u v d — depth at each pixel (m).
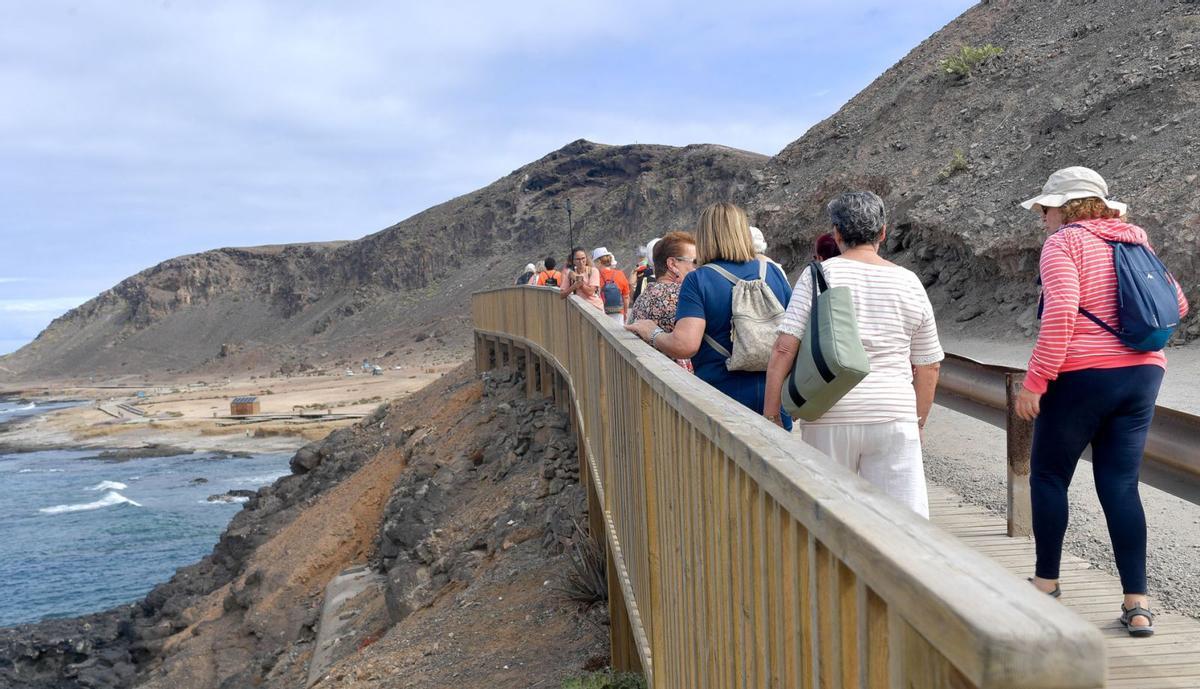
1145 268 3.73
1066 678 0.86
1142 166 16.20
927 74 28.14
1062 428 3.89
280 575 22.80
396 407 34.31
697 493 2.88
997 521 5.88
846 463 3.81
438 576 14.59
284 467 70.50
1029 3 30.19
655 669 4.20
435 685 8.91
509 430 19.30
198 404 122.25
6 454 95.25
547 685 7.70
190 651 21.95
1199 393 9.30
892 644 1.21
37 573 44.97
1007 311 16.64
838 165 26.86
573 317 11.65
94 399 176.88
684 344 4.43
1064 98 21.00
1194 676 3.35
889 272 3.81
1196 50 18.64
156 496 62.66
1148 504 6.27
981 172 20.47
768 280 4.52
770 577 1.97
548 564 10.92
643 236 184.62
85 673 26.92
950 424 9.88
